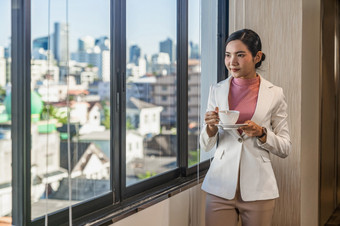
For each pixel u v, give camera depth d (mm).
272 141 2125
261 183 2137
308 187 3314
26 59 1468
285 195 3047
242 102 2229
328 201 4391
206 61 2684
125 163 2168
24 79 1466
